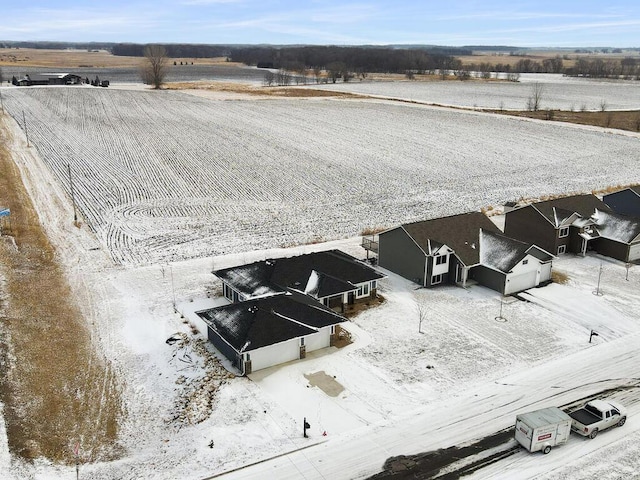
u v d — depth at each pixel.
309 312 31.50
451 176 73.75
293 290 34.97
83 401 25.95
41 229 49.53
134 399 26.27
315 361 29.92
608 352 31.31
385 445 23.31
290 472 21.70
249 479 21.31
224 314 30.98
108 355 29.98
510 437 23.94
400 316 35.38
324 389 27.34
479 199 63.00
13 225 49.12
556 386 27.77
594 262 45.59
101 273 40.81
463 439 23.77
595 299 38.28
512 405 26.14
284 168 75.44
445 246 40.03
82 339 31.52
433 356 30.52
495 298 38.38
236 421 24.78
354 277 36.88
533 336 33.03
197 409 25.59
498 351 31.19
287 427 24.42
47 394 26.25
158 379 27.92
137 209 56.50
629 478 21.48
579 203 49.31
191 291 38.09
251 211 57.16
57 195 59.97
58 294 37.03
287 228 52.03
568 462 22.44
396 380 28.16
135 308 35.47
